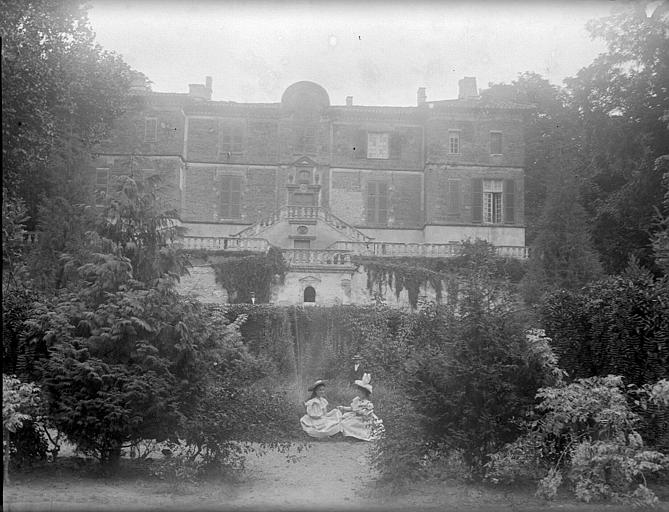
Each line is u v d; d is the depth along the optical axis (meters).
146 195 17.36
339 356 33.66
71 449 17.39
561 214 38.31
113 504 12.15
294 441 20.20
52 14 35.31
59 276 32.25
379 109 58.47
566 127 59.94
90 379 14.59
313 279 45.66
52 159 36.25
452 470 14.19
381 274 45.56
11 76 29.61
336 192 58.19
